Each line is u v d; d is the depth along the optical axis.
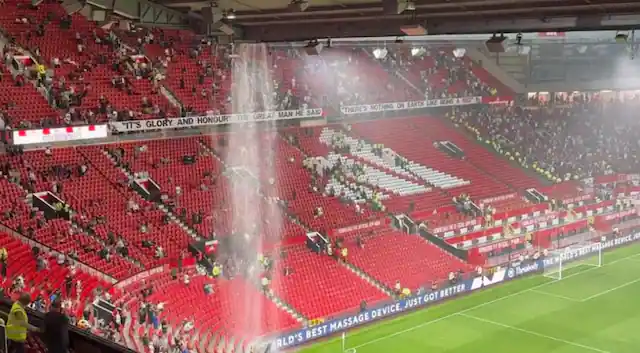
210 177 43.78
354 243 43.69
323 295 37.56
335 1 20.30
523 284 44.50
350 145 54.62
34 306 23.55
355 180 50.56
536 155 63.31
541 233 51.78
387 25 22.38
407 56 64.62
